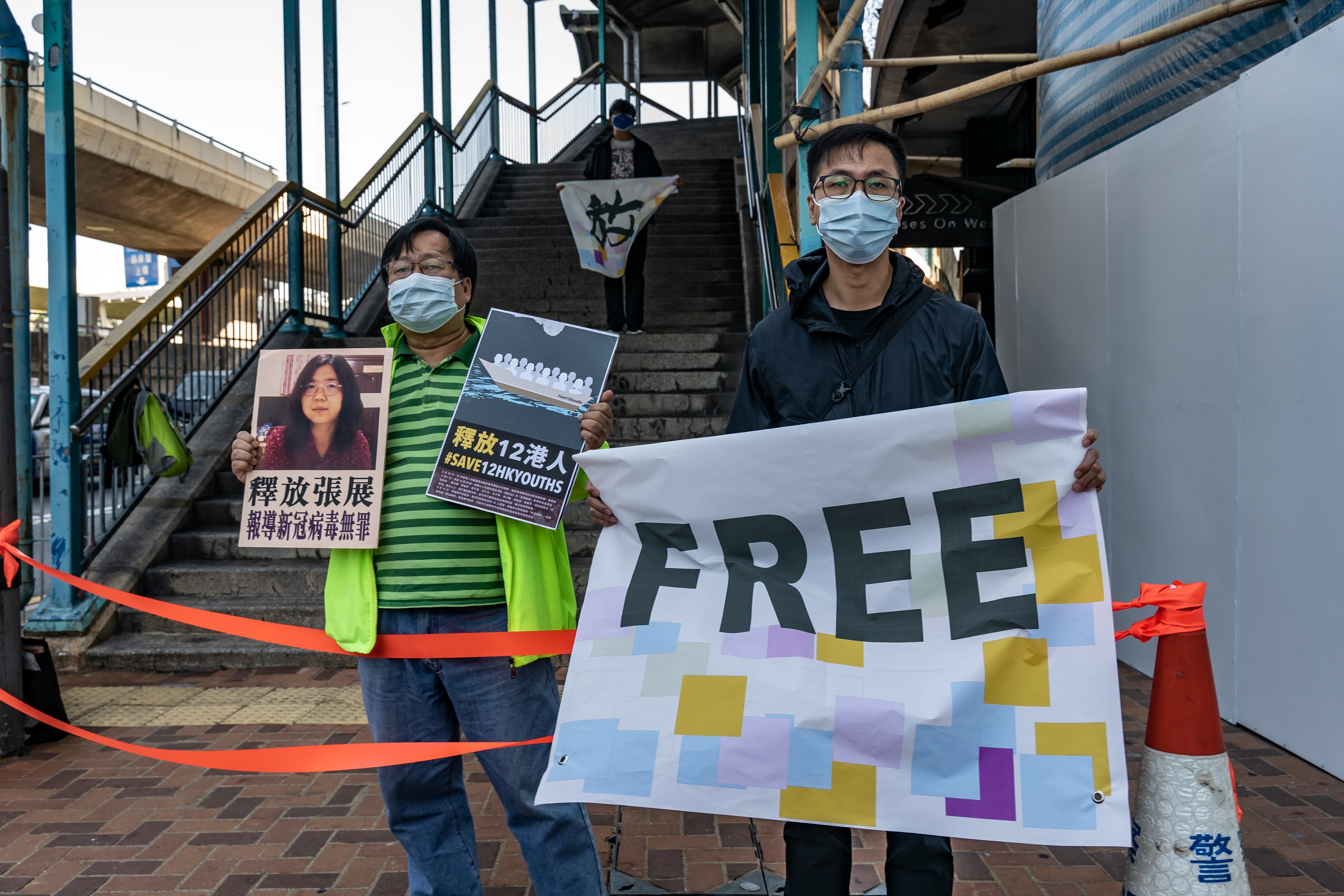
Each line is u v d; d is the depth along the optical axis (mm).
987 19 8531
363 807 3193
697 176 12039
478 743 2000
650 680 1850
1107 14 4953
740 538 1910
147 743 3840
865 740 1721
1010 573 1765
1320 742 3305
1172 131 4070
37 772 3523
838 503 1853
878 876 2680
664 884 2625
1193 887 1629
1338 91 3070
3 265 3797
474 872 2119
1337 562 3182
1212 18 3246
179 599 5340
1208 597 3938
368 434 2105
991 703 1696
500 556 2086
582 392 2080
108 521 5953
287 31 7645
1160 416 4258
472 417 2070
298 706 4305
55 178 5059
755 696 1790
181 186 26953
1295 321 3324
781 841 2916
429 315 2088
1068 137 5527
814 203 1853
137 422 5129
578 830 2078
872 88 10234
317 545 2053
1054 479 1761
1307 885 2557
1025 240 5668
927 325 1847
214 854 2854
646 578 1941
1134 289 4441
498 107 13719
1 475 3738
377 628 2049
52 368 5082
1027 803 1640
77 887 2660
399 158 9758
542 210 11812
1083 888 2596
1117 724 1645
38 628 4949
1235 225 3658
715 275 9406
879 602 1812
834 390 1874
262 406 2146
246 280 7219
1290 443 3383
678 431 6574
